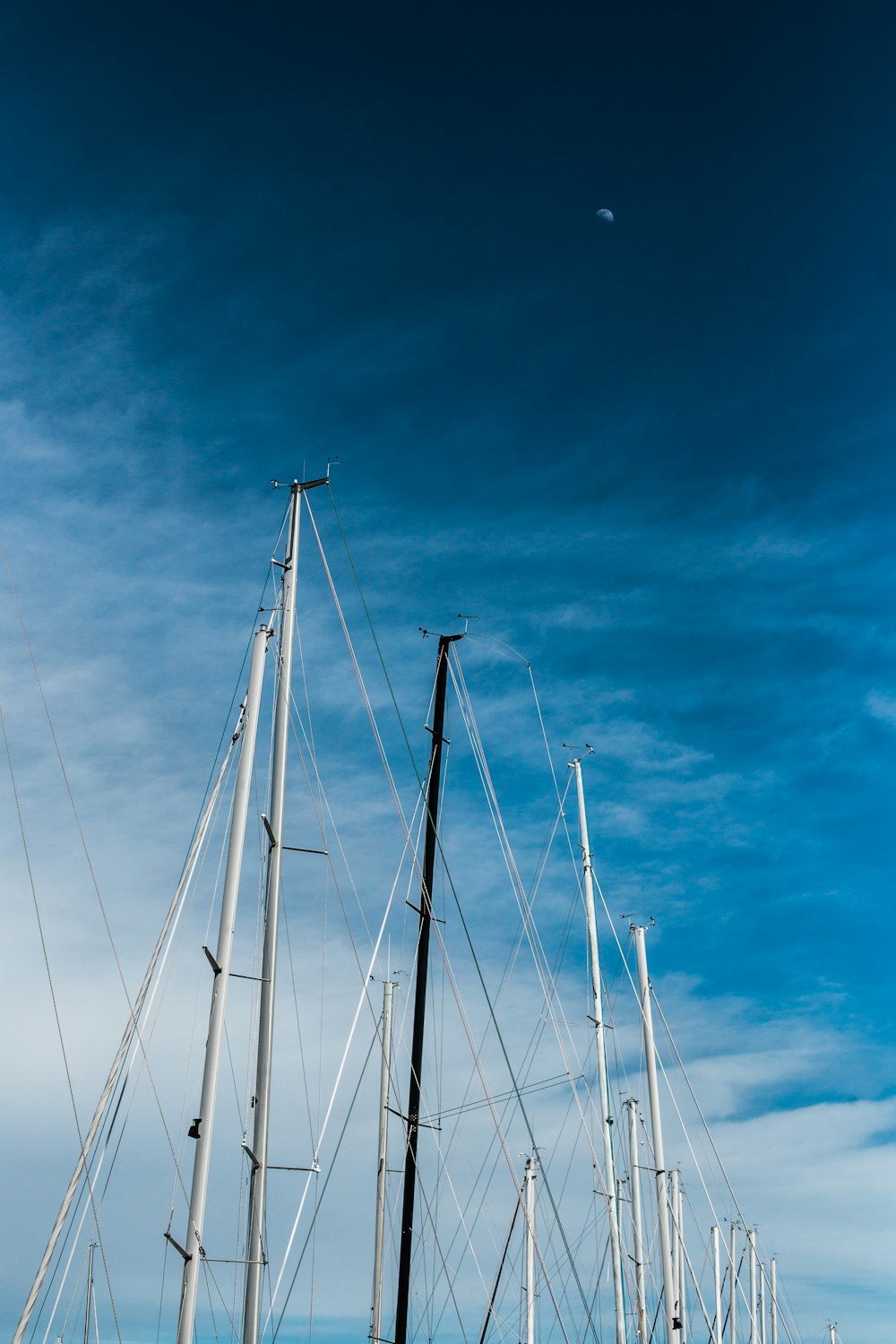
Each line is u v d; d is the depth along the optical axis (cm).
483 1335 4303
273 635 2852
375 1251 3741
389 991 4100
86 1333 2997
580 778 4941
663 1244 4228
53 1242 2386
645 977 4647
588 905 4681
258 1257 2339
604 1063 4428
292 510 2969
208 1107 2331
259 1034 2506
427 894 3303
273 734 2748
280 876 2633
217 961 2447
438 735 3497
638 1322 4269
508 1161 3350
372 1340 3388
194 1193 2273
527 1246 4975
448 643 3600
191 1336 2186
